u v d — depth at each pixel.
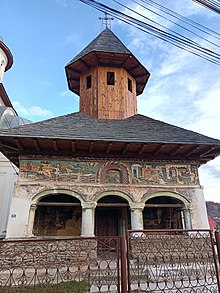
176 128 12.95
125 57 14.62
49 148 10.83
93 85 14.90
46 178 10.47
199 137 11.48
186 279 6.87
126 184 10.91
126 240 5.40
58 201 13.02
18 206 9.80
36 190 10.20
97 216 13.43
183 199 11.05
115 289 6.25
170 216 13.09
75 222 12.77
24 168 10.50
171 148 10.97
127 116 14.45
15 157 11.71
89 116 13.93
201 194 11.25
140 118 14.54
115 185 10.81
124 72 15.35
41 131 10.39
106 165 11.12
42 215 12.62
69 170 10.77
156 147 10.88
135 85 16.52
